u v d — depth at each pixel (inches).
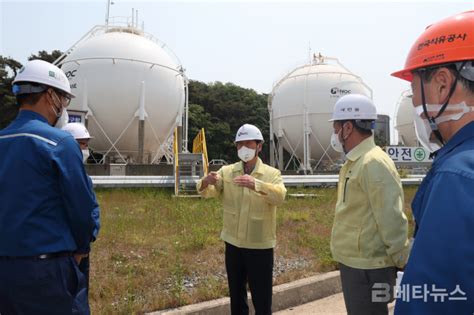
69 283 93.1
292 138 1009.5
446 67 57.5
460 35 57.3
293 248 279.0
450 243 44.7
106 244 256.5
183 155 593.3
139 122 782.5
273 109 1054.4
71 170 91.4
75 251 97.9
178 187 558.3
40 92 98.5
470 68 55.5
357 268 112.9
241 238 153.4
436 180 50.3
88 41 839.7
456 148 53.0
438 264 44.9
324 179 727.7
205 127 1800.0
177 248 254.1
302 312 188.9
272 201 148.2
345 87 958.4
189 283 200.5
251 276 154.2
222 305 174.9
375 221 110.7
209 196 170.6
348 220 116.9
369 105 118.2
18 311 86.7
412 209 59.9
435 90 59.2
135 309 163.2
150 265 219.1
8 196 87.7
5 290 86.6
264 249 153.7
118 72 780.0
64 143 92.8
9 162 89.4
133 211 394.6
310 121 958.4
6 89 1257.4
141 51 815.1
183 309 166.4
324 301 205.9
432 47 59.7
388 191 106.9
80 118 639.1
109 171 697.0
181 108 886.4
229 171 167.6
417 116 66.4
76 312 92.7
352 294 114.7
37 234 87.7
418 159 930.7
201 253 250.5
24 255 86.2
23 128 92.9
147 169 700.7
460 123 57.1
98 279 194.1
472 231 43.9
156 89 810.2
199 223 331.3
